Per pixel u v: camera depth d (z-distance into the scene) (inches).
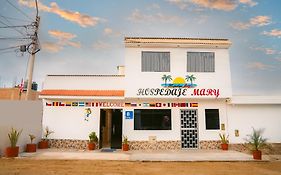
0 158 516.4
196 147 679.7
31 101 639.1
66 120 678.5
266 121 700.0
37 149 641.6
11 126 566.3
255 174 421.4
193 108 691.4
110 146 702.5
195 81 677.9
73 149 654.5
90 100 684.1
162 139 675.4
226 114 695.1
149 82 668.1
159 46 681.0
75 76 703.1
